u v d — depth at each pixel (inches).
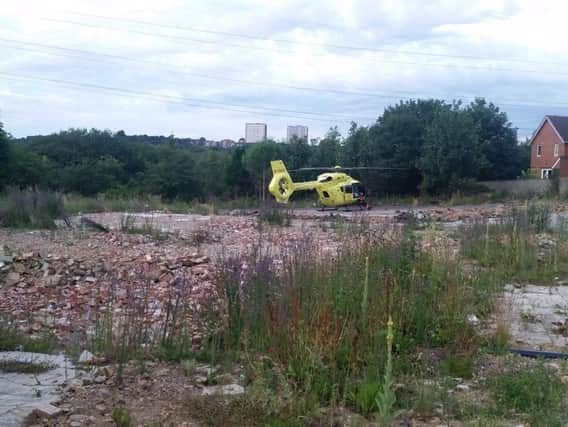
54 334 287.3
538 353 271.9
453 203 1667.1
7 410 193.0
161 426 181.9
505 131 2043.6
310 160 1959.9
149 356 247.0
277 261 370.6
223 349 255.1
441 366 245.0
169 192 1862.7
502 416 200.1
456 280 317.4
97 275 431.2
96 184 1804.9
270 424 186.1
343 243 420.5
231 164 1947.6
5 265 444.1
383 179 1865.2
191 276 410.3
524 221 604.7
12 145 1628.9
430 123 1859.0
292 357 217.3
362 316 247.1
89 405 200.4
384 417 174.7
